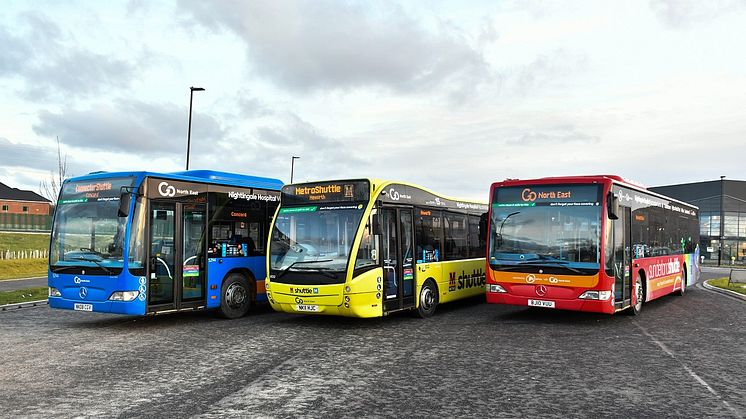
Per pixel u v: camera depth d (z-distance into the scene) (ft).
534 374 26.14
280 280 40.11
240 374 26.04
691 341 34.65
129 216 37.99
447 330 38.86
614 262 40.63
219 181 44.52
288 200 42.04
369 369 27.09
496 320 43.83
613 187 41.01
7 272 104.12
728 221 225.35
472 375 25.91
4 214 212.02
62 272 39.73
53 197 181.06
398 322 42.75
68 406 21.03
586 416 20.01
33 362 28.66
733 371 26.84
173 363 28.37
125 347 32.68
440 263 47.83
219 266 43.73
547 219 41.55
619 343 33.94
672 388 23.79
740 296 62.13
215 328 39.81
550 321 43.27
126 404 21.26
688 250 67.15
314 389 23.44
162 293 39.42
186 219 41.50
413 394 22.74
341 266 38.09
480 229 44.62
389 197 41.55
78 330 39.01
